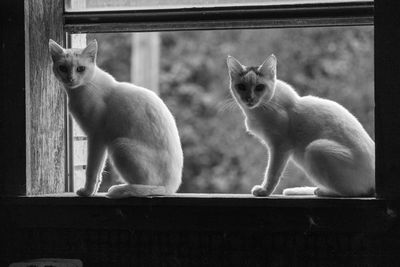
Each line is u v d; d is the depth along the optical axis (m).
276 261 2.24
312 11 2.39
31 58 2.43
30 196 2.38
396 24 2.13
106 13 2.54
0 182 2.40
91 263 2.36
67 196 2.35
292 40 4.88
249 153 5.01
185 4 2.53
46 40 2.53
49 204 2.35
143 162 2.32
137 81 5.78
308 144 2.30
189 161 5.09
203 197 2.25
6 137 2.39
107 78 2.46
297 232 2.22
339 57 4.75
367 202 2.12
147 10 2.50
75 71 2.35
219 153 5.07
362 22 2.36
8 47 2.39
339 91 4.71
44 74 2.52
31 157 2.43
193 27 2.48
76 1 2.62
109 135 2.38
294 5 2.40
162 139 2.39
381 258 2.15
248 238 2.26
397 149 2.13
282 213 2.19
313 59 4.80
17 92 2.39
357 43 4.74
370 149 2.28
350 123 2.31
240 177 4.98
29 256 2.40
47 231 2.39
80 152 2.76
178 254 2.31
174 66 5.46
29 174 2.41
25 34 2.38
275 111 2.32
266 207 2.20
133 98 2.42
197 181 5.06
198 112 5.21
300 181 4.19
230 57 2.39
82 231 2.37
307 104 2.36
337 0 2.38
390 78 2.13
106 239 2.35
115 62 5.85
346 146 2.24
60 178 2.63
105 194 2.41
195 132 5.16
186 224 2.27
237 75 2.37
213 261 2.28
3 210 2.40
